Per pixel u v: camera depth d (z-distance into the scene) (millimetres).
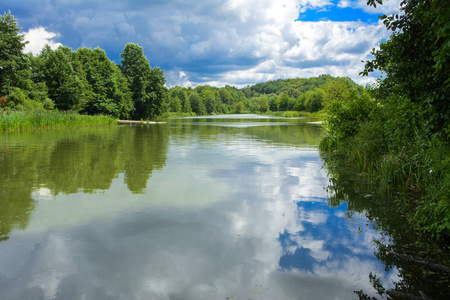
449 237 3846
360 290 2697
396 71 4383
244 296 2557
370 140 8438
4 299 2467
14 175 6992
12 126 22438
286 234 3852
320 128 28156
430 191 4574
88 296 2525
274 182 6605
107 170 7648
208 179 6785
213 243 3539
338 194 5738
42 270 2918
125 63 50719
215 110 140625
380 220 4422
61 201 5055
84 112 42125
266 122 44094
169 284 2715
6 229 3875
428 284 2826
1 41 29625
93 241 3549
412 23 3832
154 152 10977
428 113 4043
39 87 33438
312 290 2674
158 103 52688
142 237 3672
